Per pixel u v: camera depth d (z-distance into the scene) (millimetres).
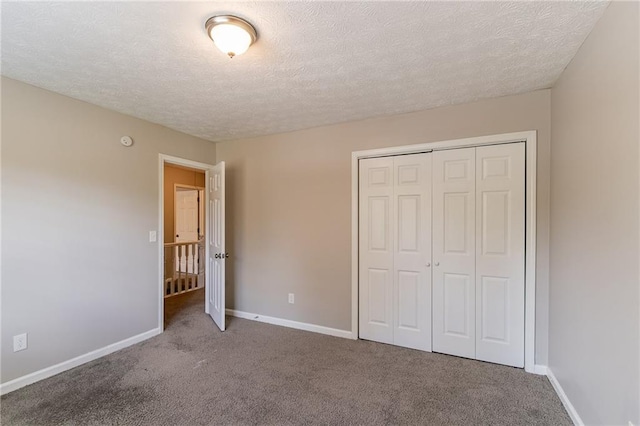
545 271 2344
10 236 2141
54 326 2365
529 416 1868
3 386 2096
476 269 2611
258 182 3637
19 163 2186
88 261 2594
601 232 1483
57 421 1823
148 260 3100
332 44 1714
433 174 2775
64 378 2305
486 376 2336
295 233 3410
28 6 1391
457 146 2658
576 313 1790
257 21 1505
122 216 2859
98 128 2668
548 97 2332
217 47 1710
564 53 1809
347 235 3133
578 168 1768
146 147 3078
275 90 2336
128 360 2604
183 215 6367
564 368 1985
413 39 1671
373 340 3031
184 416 1873
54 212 2373
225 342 2992
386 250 2979
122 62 1920
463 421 1827
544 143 2344
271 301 3559
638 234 1187
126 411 1920
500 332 2533
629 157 1247
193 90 2340
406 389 2164
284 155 3473
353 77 2123
